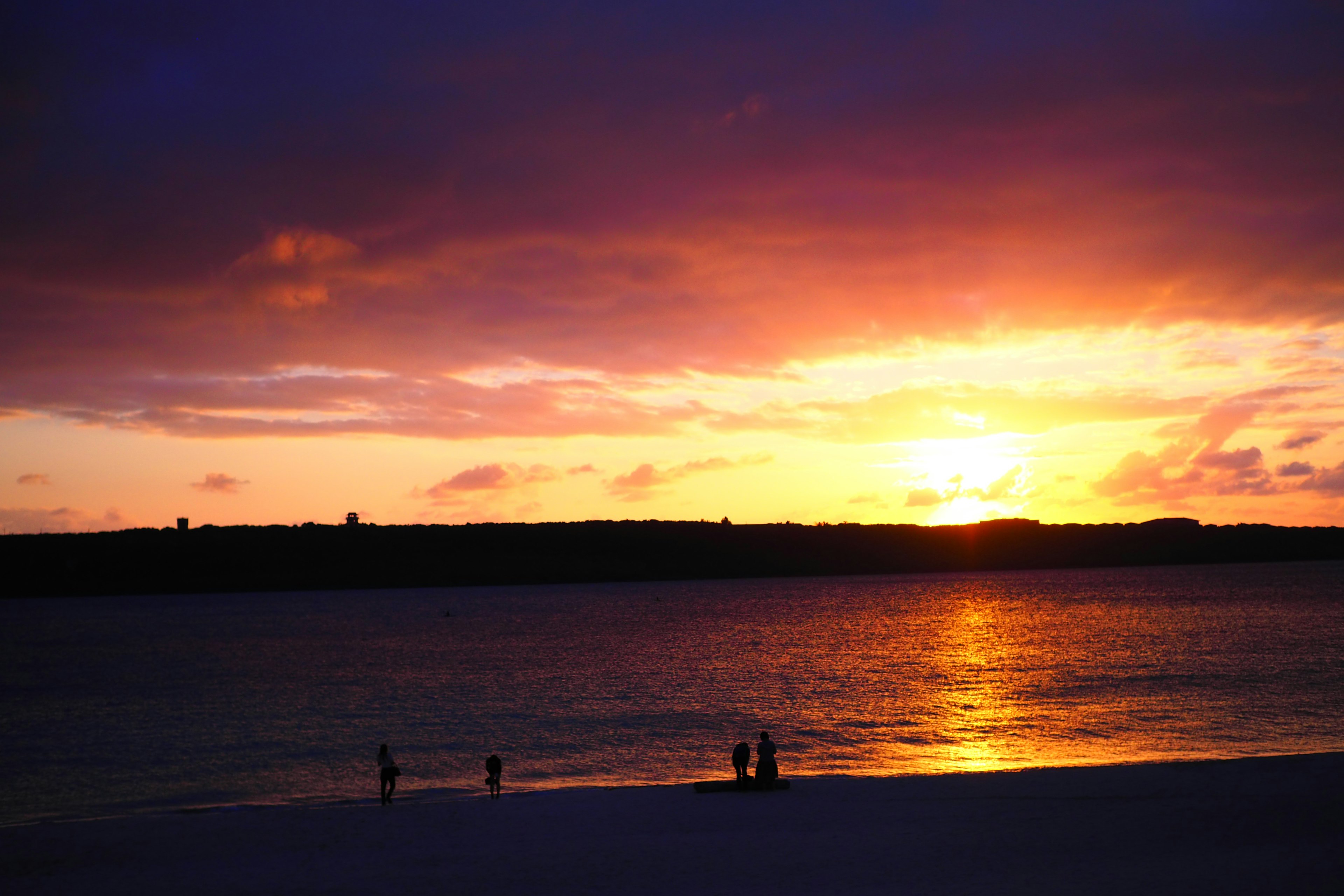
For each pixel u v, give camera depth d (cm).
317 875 1906
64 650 9962
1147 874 1667
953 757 3372
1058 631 9450
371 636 11200
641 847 2027
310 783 3145
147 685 6438
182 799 2938
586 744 3794
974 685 5500
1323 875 1627
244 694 5812
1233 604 13288
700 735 3981
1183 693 4909
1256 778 2503
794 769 3180
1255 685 5150
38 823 2500
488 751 3672
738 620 13050
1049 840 1948
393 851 2081
